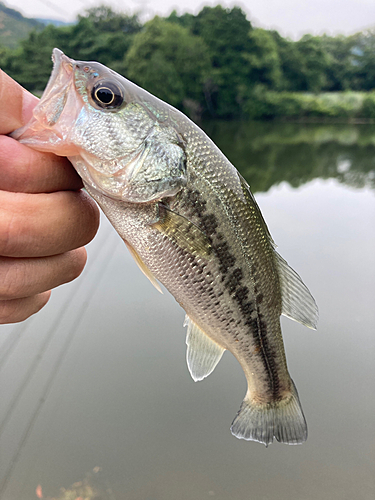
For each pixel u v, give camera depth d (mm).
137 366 373
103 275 509
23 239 106
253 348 202
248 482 286
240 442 315
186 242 166
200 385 363
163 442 310
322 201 987
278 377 215
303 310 202
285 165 1584
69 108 134
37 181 109
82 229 118
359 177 1327
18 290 114
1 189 106
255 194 1073
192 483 284
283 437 213
